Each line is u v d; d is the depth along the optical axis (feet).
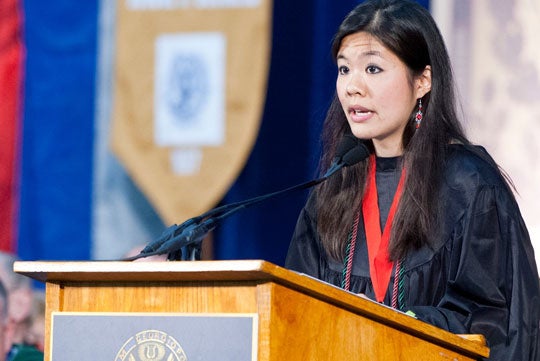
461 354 19.85
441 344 19.42
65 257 49.42
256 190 46.88
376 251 24.34
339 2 45.06
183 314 17.16
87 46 49.01
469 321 22.68
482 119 42.50
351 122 23.93
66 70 49.29
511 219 23.50
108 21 48.78
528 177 42.34
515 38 42.63
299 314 17.01
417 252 23.77
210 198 45.78
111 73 48.70
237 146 45.34
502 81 42.57
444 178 24.00
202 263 16.57
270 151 46.68
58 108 49.39
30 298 37.32
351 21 23.95
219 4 45.65
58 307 18.16
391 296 23.79
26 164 49.80
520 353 22.52
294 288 16.93
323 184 25.48
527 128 42.45
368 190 24.98
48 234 49.62
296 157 46.37
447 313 22.22
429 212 23.71
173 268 16.78
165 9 46.34
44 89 49.44
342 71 24.09
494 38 42.68
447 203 23.79
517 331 22.68
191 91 45.98
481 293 22.95
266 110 46.65
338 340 17.58
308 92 46.09
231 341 16.78
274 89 46.47
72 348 17.78
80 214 49.39
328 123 26.14
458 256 23.40
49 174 49.57
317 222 25.34
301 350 17.01
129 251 48.78
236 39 45.39
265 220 46.93
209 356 16.89
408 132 24.61
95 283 18.10
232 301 17.04
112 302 17.94
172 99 46.24
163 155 46.32
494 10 42.70
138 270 17.03
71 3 49.19
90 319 17.76
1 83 49.57
